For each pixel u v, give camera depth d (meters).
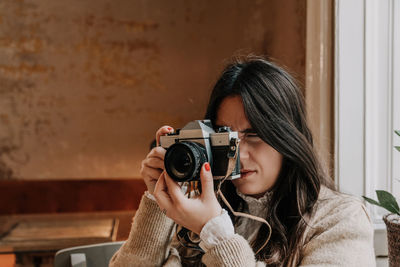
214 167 0.80
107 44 3.61
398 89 1.30
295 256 0.84
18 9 3.51
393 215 1.02
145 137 3.68
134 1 3.62
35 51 3.54
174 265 0.90
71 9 3.55
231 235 0.74
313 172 0.86
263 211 0.93
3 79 3.53
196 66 3.69
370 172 1.30
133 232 0.93
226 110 0.86
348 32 1.30
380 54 1.30
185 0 3.65
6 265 2.30
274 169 0.86
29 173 3.58
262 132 0.82
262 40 2.43
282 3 1.95
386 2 1.30
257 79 0.84
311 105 1.38
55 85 3.57
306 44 1.43
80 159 3.62
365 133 1.29
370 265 0.77
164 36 3.66
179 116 3.70
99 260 1.22
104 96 3.62
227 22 3.63
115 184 3.62
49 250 2.26
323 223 0.83
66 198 3.57
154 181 0.87
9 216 3.38
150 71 3.66
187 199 0.76
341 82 1.29
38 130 3.58
